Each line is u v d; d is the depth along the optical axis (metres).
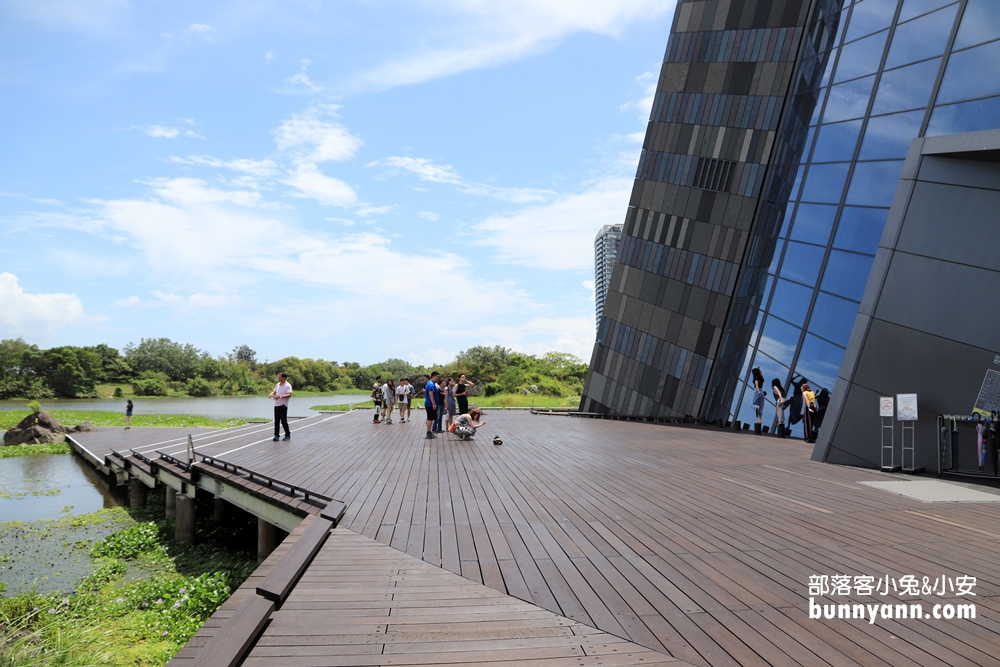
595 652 3.80
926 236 11.58
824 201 19.67
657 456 13.62
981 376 10.48
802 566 5.53
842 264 18.08
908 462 11.34
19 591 9.38
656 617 4.36
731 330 24.55
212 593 8.59
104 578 10.12
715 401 24.34
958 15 14.73
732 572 5.35
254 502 10.21
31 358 76.62
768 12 25.28
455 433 17.41
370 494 8.95
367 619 4.30
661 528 6.91
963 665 3.63
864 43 19.14
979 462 10.28
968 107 13.84
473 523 7.15
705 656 3.75
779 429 19.36
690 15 28.30
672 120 28.50
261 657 3.70
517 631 4.12
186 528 12.59
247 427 24.47
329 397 99.50
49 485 19.59
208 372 100.31
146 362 97.69
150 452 16.91
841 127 19.56
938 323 11.19
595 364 31.08
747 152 25.22
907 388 11.52
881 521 7.28
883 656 3.75
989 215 10.67
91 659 4.84
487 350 88.62
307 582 5.09
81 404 65.75
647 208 29.20
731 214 25.44
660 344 27.48
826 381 17.70
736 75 26.08
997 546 6.20
